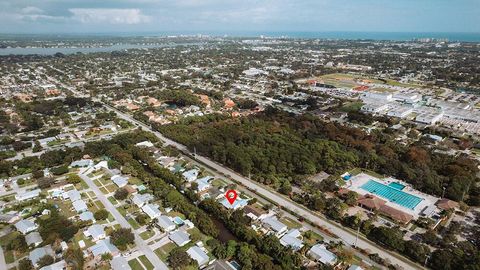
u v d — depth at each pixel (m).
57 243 129.38
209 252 129.62
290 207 161.50
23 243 130.00
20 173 193.88
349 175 195.50
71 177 181.88
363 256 127.44
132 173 193.00
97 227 140.62
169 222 144.12
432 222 145.50
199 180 185.75
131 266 121.12
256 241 131.25
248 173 194.00
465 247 127.38
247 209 156.88
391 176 196.25
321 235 140.12
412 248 125.31
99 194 172.38
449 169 189.12
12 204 163.12
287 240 133.62
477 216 156.38
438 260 118.88
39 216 152.38
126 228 137.75
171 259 120.88
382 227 136.62
